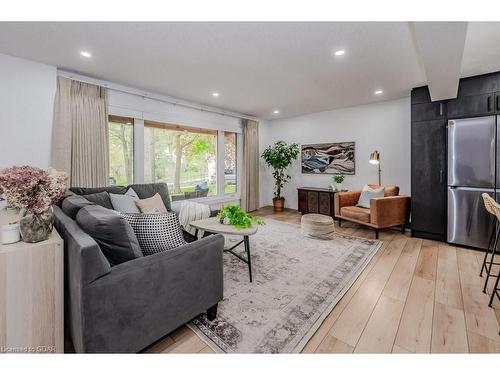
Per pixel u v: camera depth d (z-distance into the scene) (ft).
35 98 9.02
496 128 9.29
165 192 12.34
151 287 4.31
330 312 5.94
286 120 19.69
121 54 8.38
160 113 13.39
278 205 19.04
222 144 17.20
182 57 8.57
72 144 10.01
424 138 11.53
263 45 7.72
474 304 6.19
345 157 16.31
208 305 5.36
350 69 9.69
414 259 9.18
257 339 4.97
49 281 4.11
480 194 9.73
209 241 5.37
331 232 11.68
